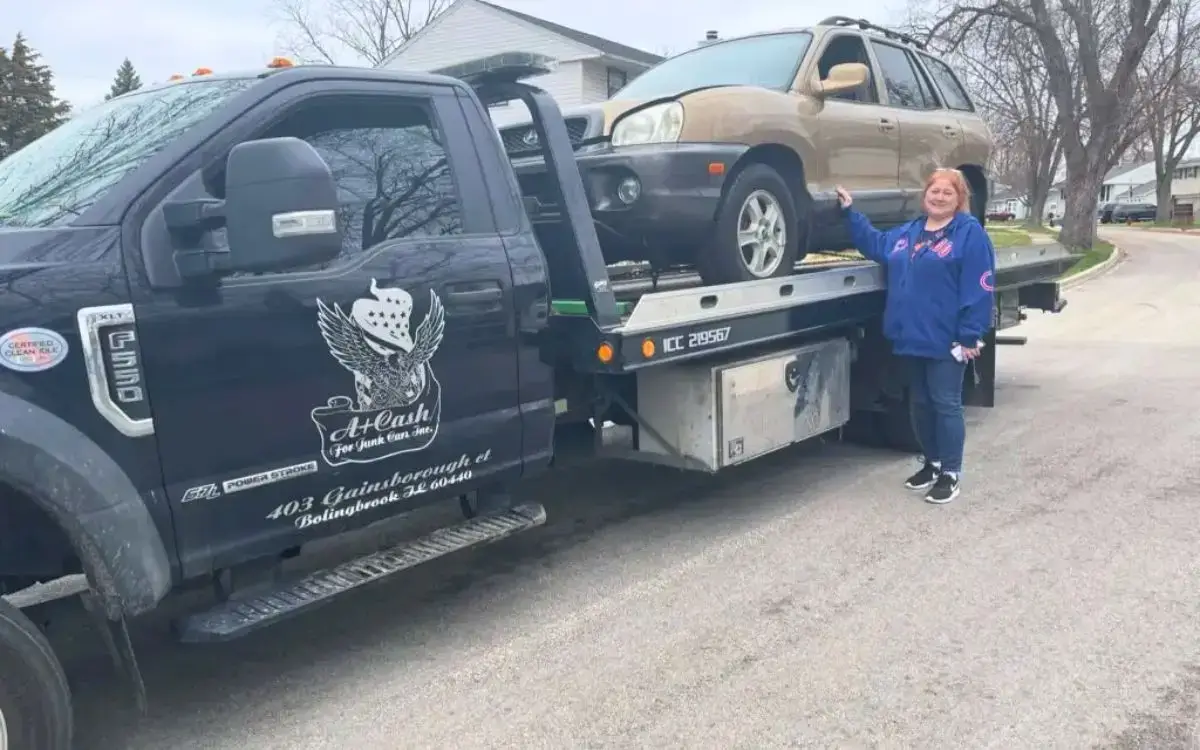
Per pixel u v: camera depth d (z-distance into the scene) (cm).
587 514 567
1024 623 400
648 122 526
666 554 496
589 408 488
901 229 576
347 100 347
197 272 289
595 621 417
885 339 636
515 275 392
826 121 602
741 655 380
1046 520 527
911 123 692
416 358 355
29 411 260
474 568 488
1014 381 967
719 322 476
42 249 270
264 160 270
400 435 353
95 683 379
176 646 409
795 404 551
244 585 341
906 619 407
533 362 406
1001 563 467
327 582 354
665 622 413
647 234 518
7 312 257
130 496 279
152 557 283
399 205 359
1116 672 357
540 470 419
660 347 442
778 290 518
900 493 587
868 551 489
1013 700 340
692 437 493
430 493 370
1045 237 3269
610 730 329
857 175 635
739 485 618
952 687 350
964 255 541
